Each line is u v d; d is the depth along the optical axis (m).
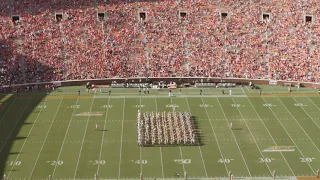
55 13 102.12
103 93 88.88
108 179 63.38
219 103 85.19
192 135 73.44
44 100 85.81
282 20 101.06
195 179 63.53
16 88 89.44
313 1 103.56
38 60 93.94
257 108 83.50
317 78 92.00
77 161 67.44
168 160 67.88
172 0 104.88
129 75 93.38
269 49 96.75
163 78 92.94
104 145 71.56
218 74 93.44
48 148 70.56
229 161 67.75
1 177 63.59
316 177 64.06
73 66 93.69
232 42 98.00
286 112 82.12
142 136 73.31
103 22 101.06
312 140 73.31
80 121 78.62
